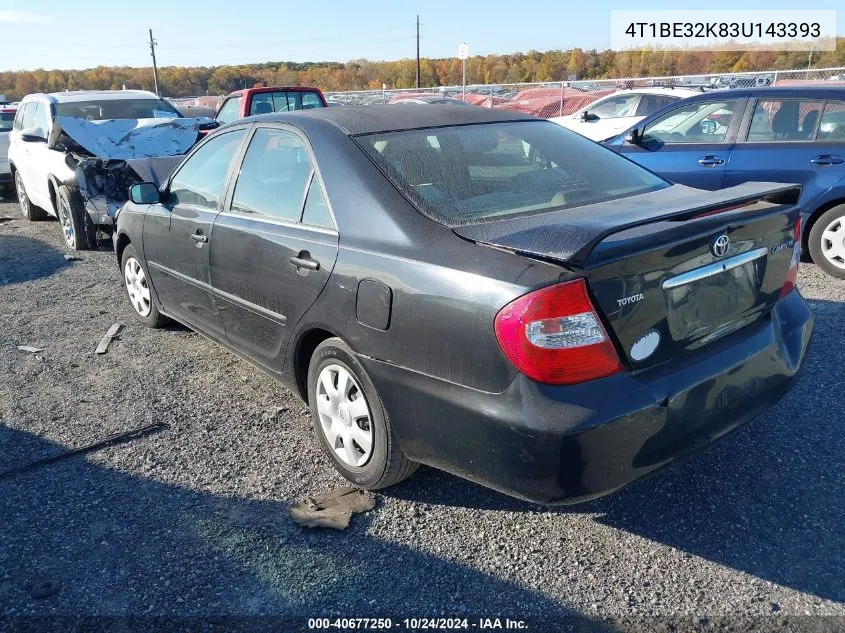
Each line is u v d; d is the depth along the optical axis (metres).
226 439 3.49
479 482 2.43
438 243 2.48
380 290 2.58
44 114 8.73
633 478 2.29
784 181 6.06
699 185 6.50
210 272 3.74
